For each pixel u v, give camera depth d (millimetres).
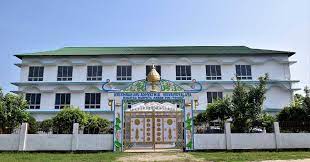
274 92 38469
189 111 21297
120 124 20938
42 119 36688
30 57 39312
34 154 18766
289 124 23641
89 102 37906
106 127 29875
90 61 39312
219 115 27109
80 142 20500
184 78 38906
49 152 20109
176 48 43156
